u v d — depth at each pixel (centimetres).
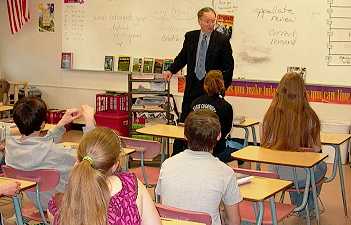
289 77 406
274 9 689
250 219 326
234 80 722
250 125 522
